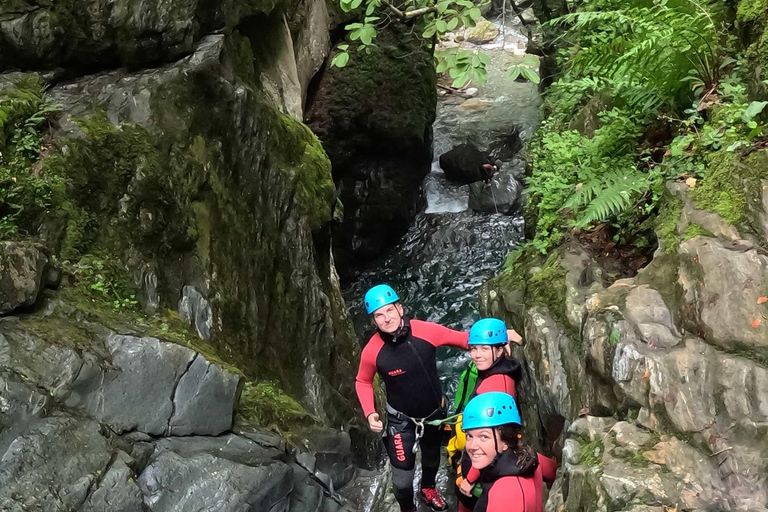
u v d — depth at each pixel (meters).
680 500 2.62
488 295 4.92
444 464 5.32
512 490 2.86
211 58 5.30
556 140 5.03
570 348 3.81
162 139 4.92
